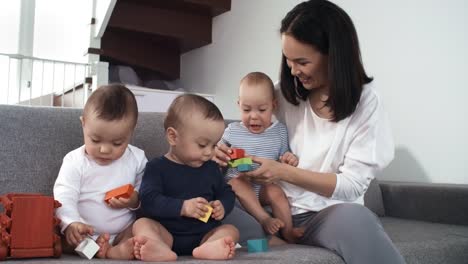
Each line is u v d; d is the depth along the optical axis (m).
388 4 2.12
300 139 1.38
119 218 1.16
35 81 3.86
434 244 1.31
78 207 1.14
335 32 1.20
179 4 3.34
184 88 3.84
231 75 3.30
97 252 1.02
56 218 1.02
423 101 1.96
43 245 0.98
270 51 2.91
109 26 3.24
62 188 1.11
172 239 1.08
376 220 1.09
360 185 1.24
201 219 1.06
